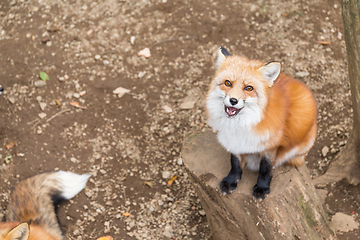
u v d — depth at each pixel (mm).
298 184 3639
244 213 3699
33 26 6633
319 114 5902
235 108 3047
